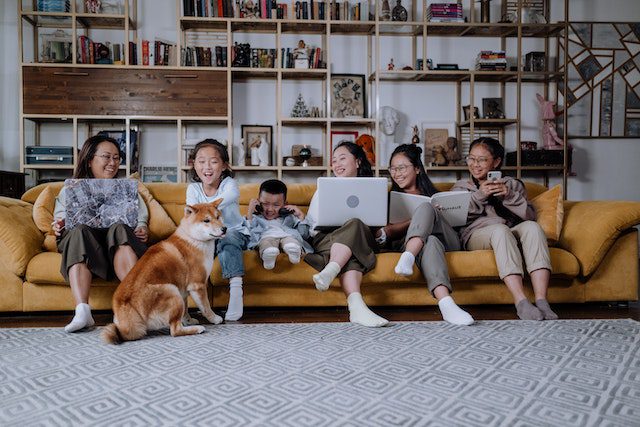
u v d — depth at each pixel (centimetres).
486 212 254
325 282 205
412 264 212
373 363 148
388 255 232
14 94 461
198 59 448
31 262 222
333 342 174
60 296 228
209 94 443
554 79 499
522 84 505
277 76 463
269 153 473
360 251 218
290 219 247
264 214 250
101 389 127
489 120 470
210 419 108
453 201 242
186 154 460
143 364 149
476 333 186
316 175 482
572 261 238
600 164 511
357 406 115
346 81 481
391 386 128
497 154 269
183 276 194
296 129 485
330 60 473
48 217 240
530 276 229
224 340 178
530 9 489
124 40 468
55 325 212
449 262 230
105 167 248
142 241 228
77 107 431
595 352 160
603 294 247
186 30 471
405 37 493
